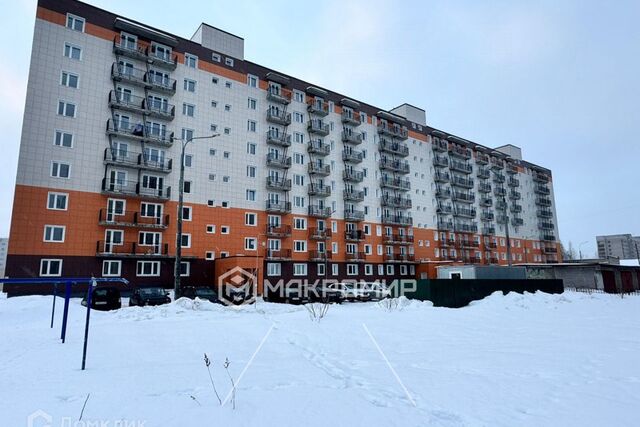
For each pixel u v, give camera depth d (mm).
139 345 7969
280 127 40312
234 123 36688
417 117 54688
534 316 14984
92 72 29641
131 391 4785
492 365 6707
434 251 52594
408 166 50781
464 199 57062
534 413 4336
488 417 4203
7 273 25031
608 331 10961
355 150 46719
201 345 8094
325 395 4836
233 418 3928
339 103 45875
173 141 32719
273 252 36969
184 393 4777
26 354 6941
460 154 58062
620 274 45531
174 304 15672
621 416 4238
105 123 29719
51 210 26891
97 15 30438
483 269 29781
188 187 33062
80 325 10945
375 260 45719
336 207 43375
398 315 13750
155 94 32469
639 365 6719
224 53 37156
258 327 10406
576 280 41312
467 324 12203
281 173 39531
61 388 4859
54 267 26562
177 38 34344
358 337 9320
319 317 12141
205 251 33031
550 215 74375
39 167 26812
